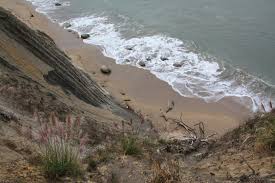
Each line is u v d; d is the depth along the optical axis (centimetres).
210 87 2808
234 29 3441
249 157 1120
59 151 845
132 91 2781
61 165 828
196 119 2459
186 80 2895
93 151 1130
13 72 1869
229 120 2442
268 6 3753
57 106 1705
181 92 2767
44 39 2475
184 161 1357
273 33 3341
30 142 1013
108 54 3234
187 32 3466
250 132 1382
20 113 1434
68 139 929
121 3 4012
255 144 1194
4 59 1914
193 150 1605
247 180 908
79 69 2686
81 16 3859
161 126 2261
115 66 3070
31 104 1572
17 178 774
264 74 2892
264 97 2669
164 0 3978
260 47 3192
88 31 3600
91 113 1989
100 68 3014
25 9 3956
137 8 3894
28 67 2072
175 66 3053
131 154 1130
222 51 3186
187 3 3897
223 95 2717
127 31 3553
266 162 1024
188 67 3042
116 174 952
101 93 2544
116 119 2070
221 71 2964
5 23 2208
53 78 2180
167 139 1770
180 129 2245
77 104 2034
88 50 3281
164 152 1400
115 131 1639
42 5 4097
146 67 3055
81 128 1408
